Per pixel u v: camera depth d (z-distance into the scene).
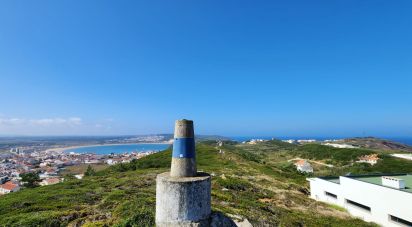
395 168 89.44
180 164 14.66
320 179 49.56
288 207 40.22
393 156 105.50
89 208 26.75
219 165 72.69
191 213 13.66
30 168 177.50
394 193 34.94
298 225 31.03
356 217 39.28
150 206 24.59
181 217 13.53
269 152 160.75
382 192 36.66
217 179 48.06
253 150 172.62
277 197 44.94
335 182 46.69
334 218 37.19
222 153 93.31
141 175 51.94
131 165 80.94
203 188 14.09
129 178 48.59
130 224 19.36
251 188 47.09
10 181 122.56
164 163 79.00
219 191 39.38
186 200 13.57
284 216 33.06
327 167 106.62
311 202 45.44
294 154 139.75
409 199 32.94
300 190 55.75
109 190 38.28
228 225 14.92
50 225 22.17
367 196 38.94
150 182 43.88
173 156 14.90
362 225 35.22
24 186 96.31
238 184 46.59
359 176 45.62
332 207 43.84
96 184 43.62
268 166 86.62
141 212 21.20
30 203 31.06
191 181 13.70
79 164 194.00
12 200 32.91
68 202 30.78
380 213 36.81
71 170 167.38
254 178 58.44
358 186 40.66
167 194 13.66
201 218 13.97
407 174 47.50
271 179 60.94
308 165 101.69
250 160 94.38
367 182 39.47
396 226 34.56
